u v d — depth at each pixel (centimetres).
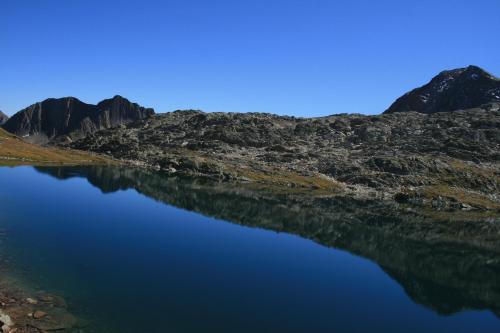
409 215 11969
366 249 7288
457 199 15488
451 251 7806
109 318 3183
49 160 18450
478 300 5094
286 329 3484
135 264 4788
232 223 8569
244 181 17788
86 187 11675
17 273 3875
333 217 10419
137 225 7238
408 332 3850
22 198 8556
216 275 4781
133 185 13462
